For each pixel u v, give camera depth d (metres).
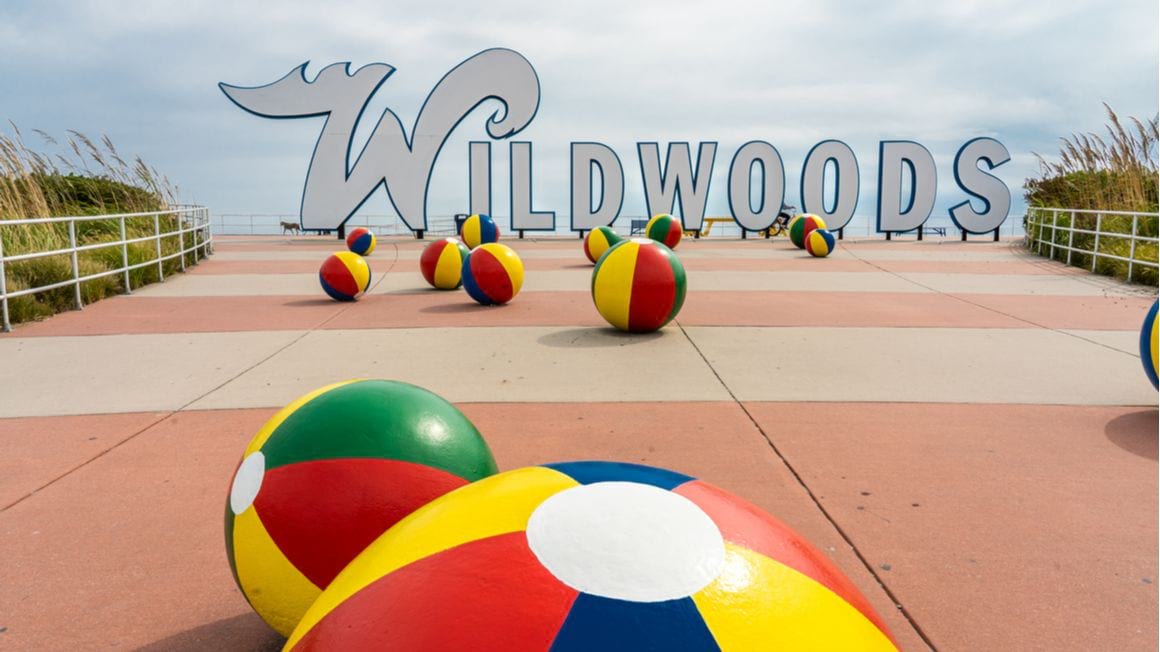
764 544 1.29
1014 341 8.12
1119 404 5.67
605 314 8.59
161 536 3.59
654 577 1.13
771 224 28.44
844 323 9.30
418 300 11.66
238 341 8.34
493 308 10.73
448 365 7.10
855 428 5.10
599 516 1.24
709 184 28.61
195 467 4.52
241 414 5.59
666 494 1.34
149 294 12.41
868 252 20.80
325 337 8.55
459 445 2.51
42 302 10.30
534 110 27.59
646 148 28.38
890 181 27.45
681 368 6.90
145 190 19.83
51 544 3.52
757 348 7.80
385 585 1.22
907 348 7.78
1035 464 4.42
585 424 5.21
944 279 14.16
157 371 6.97
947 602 2.93
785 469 4.35
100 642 2.72
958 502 3.89
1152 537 3.50
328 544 2.28
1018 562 3.26
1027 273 15.11
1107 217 17.67
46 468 4.52
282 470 2.36
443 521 1.33
